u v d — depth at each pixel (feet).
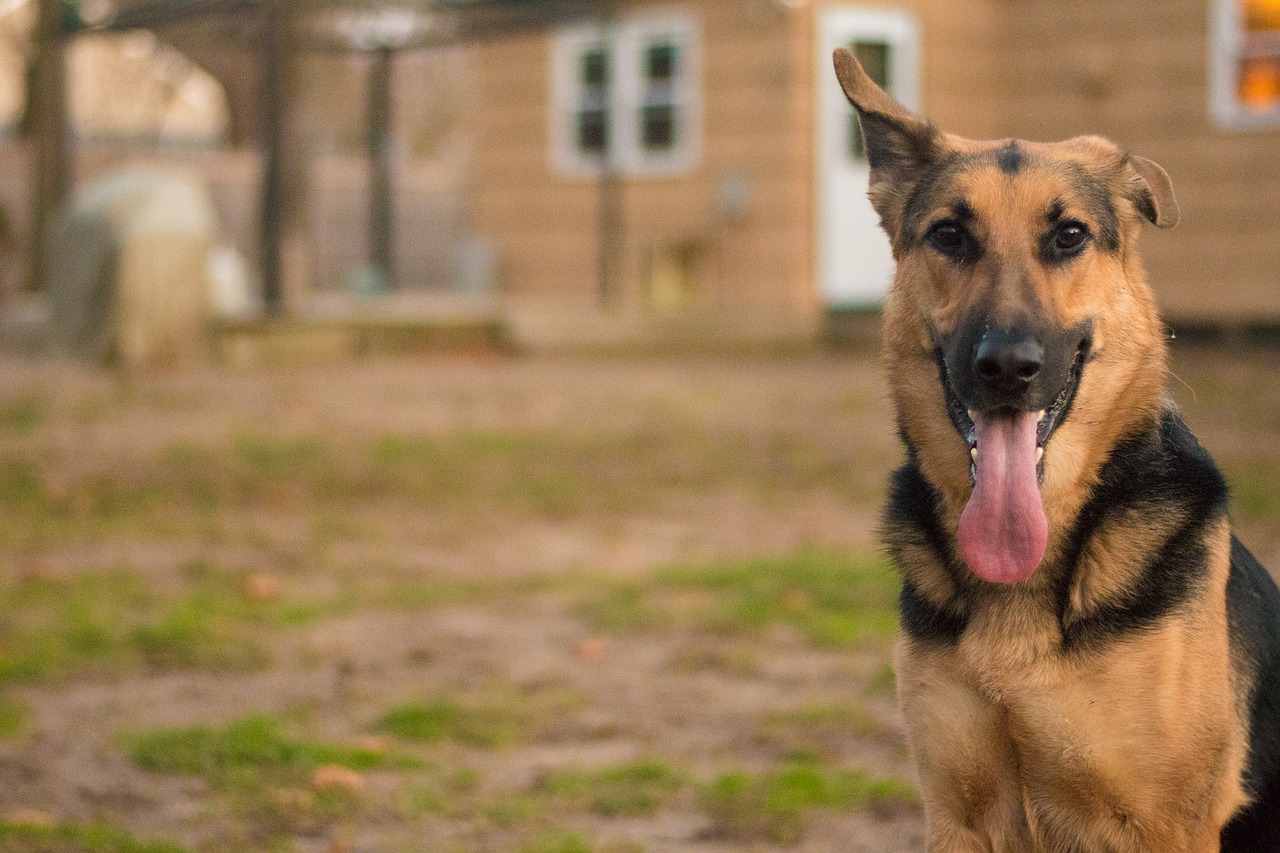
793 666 20.24
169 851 14.05
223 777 16.15
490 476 33.68
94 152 80.12
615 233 60.49
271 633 21.91
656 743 17.56
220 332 51.85
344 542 27.73
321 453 35.73
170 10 54.70
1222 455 33.47
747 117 59.77
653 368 53.47
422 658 20.77
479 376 50.39
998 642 11.53
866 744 17.30
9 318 57.36
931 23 59.62
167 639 21.04
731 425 40.45
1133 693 11.17
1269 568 23.16
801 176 58.80
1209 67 56.18
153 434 37.60
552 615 22.98
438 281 90.63
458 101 130.21
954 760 11.87
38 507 29.53
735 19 59.52
